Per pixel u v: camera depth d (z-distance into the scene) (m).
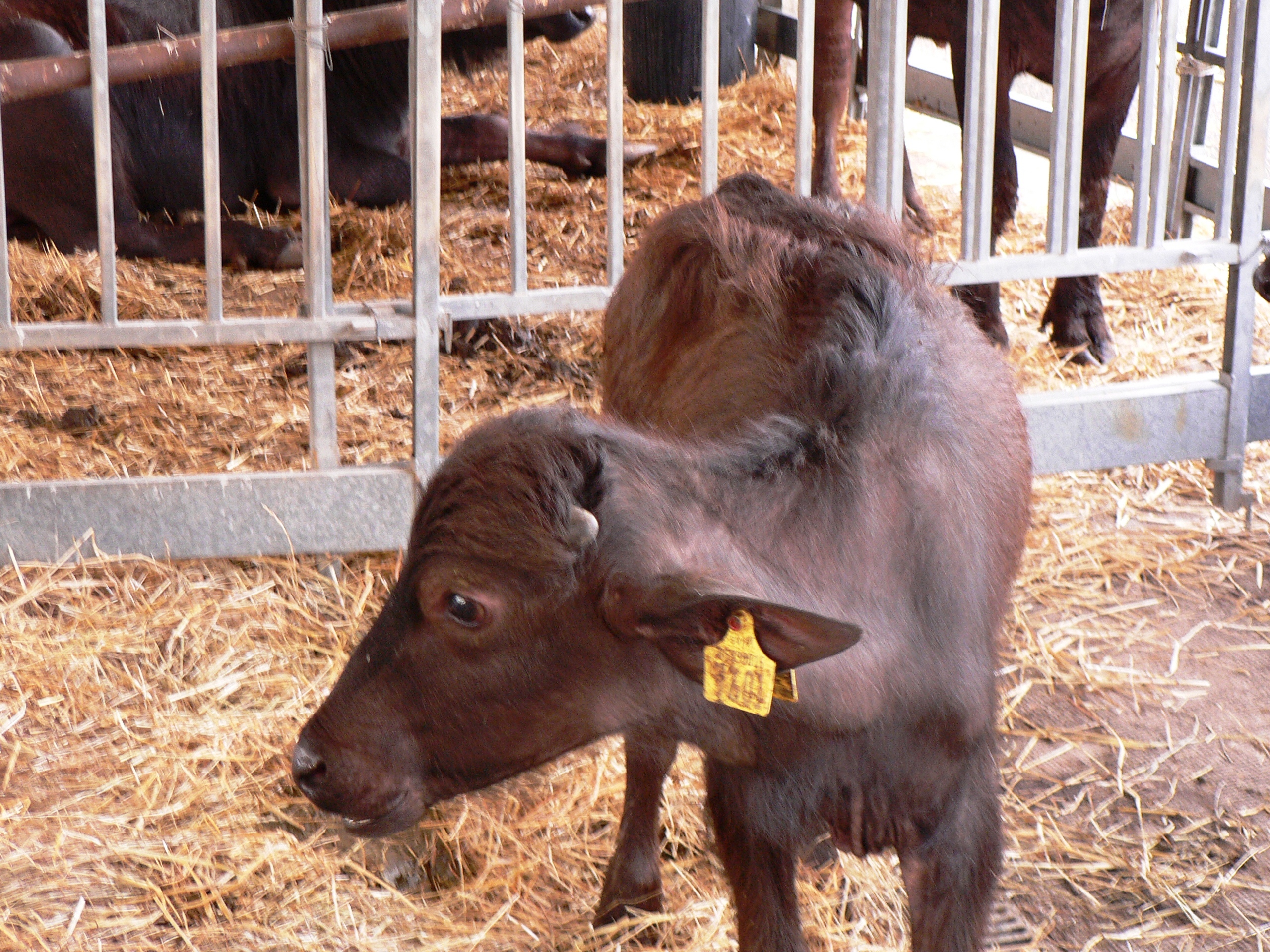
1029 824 3.27
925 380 2.32
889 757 2.24
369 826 2.22
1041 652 3.90
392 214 6.50
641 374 2.93
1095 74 5.14
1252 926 2.99
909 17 5.67
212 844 3.13
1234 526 4.54
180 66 3.88
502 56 6.58
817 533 2.11
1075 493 4.68
